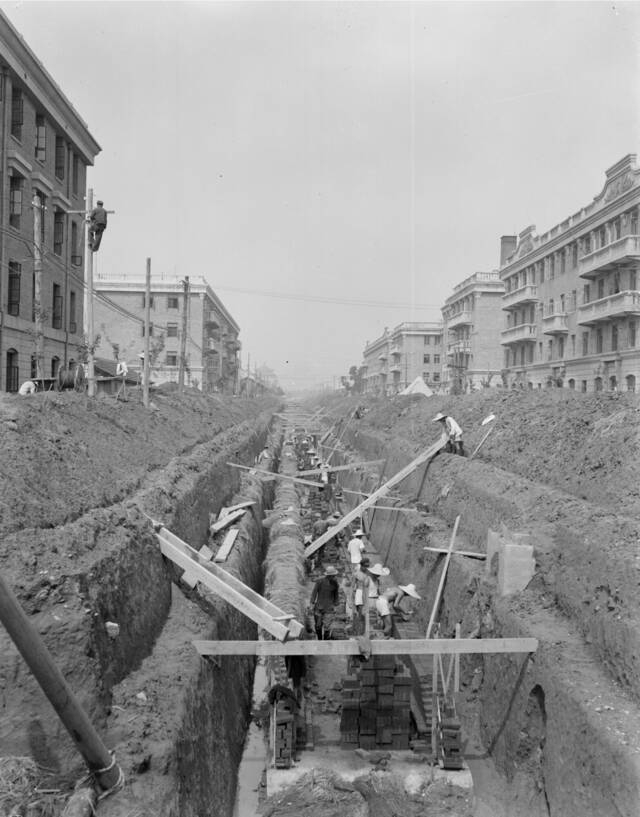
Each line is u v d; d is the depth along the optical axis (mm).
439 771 8414
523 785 8047
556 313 35406
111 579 7598
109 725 6270
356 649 8328
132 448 14250
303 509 21219
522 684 8500
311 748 8953
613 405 14156
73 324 33719
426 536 14680
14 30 24719
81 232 34750
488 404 21312
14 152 26281
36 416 11477
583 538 9008
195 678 7750
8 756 5594
